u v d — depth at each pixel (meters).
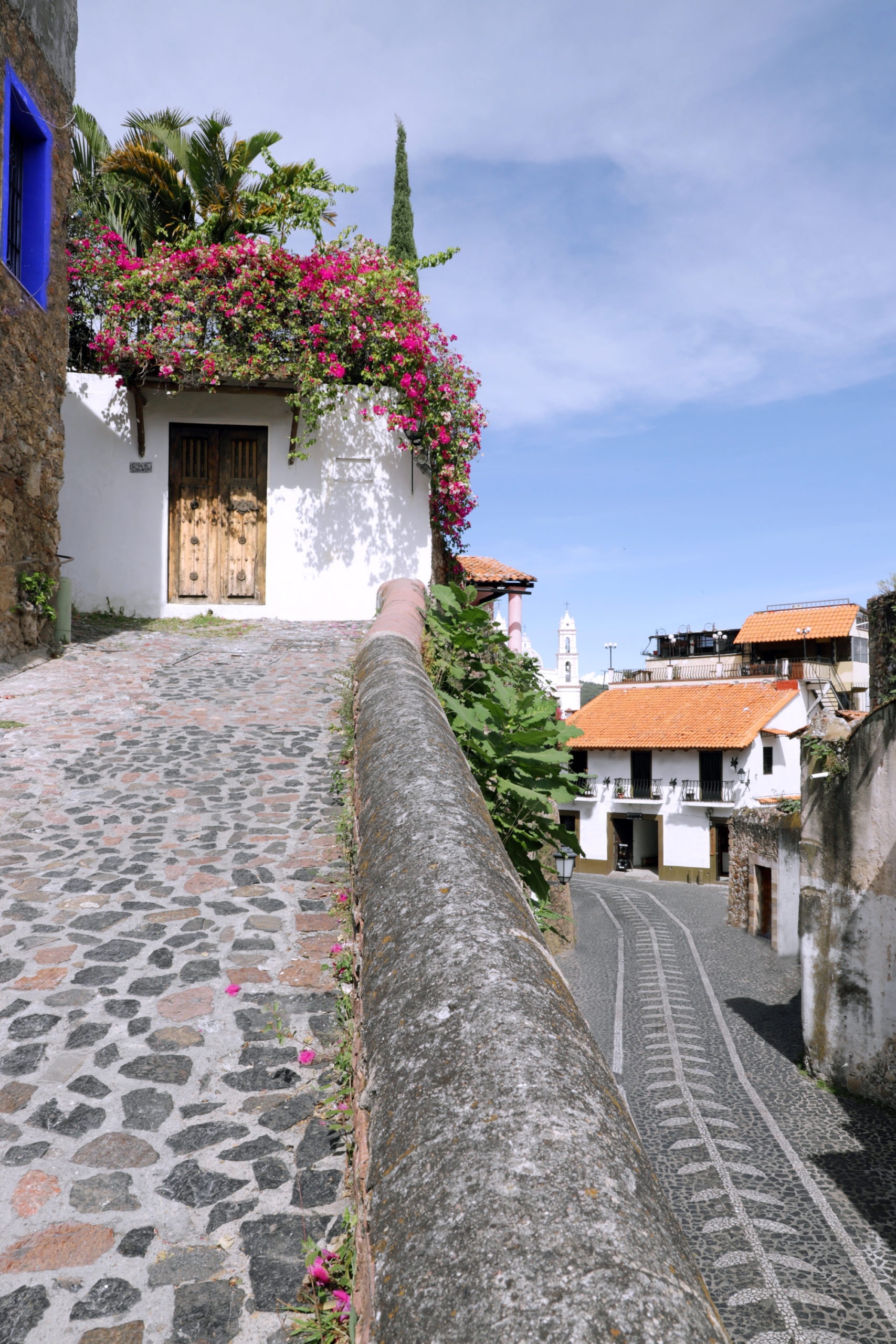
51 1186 2.08
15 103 7.07
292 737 5.91
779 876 17.33
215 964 3.14
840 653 39.28
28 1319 1.69
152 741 5.80
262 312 10.25
